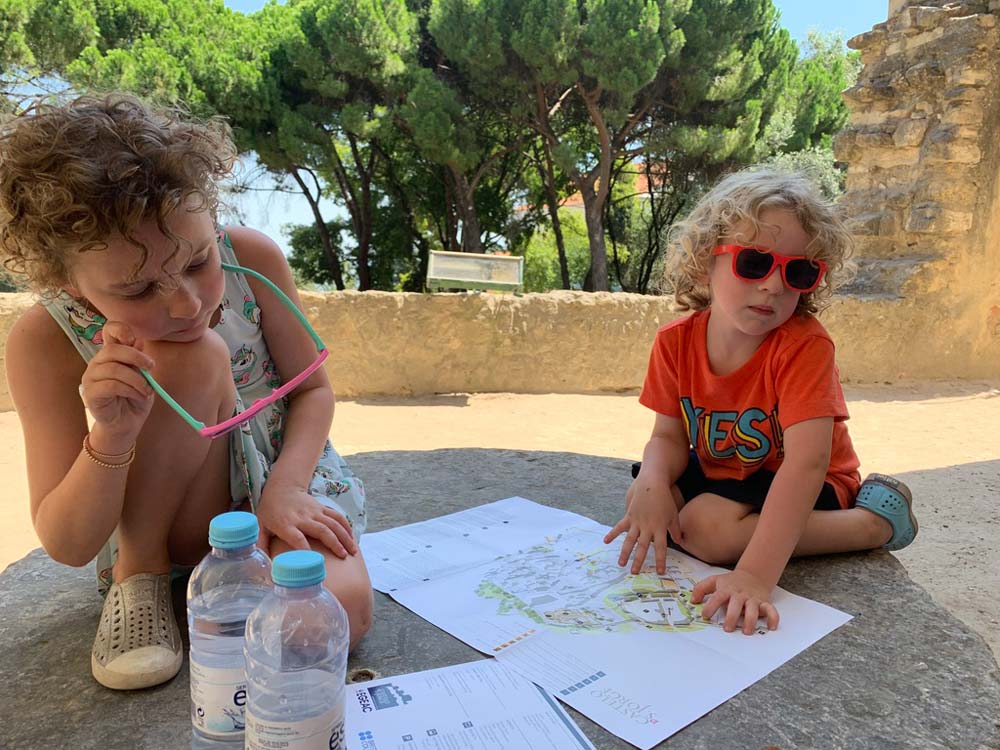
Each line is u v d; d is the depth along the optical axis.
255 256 1.32
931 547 2.87
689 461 1.68
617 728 0.94
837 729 0.95
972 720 0.97
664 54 9.56
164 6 10.64
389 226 13.54
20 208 0.83
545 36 9.38
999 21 6.37
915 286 6.61
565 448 4.52
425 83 9.99
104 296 0.88
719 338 1.54
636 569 1.41
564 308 6.14
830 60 16.95
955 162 6.50
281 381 1.40
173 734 0.95
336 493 1.32
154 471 1.10
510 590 1.34
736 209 1.44
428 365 6.03
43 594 1.40
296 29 10.08
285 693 0.72
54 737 0.95
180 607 1.26
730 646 1.14
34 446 1.11
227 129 1.12
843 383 6.60
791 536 1.30
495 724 0.93
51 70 9.41
